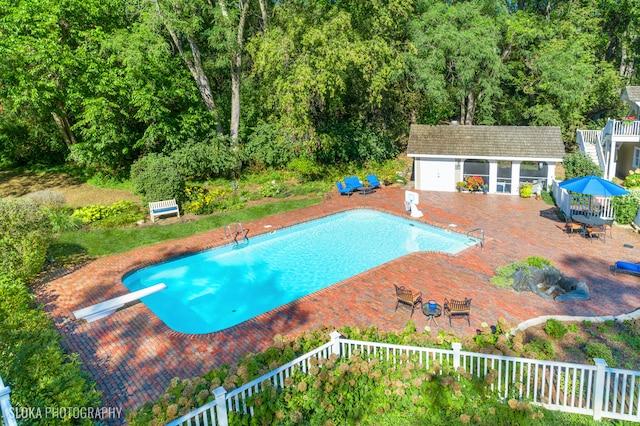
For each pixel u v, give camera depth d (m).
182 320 14.02
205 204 24.00
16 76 23.53
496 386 9.02
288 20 27.22
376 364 9.29
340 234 21.66
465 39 29.94
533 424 7.99
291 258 18.91
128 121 29.06
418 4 33.97
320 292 14.80
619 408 8.64
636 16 37.88
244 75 35.56
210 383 8.73
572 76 31.33
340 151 33.28
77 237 20.09
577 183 17.72
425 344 9.99
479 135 27.27
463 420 8.00
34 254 15.73
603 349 10.27
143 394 9.79
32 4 23.55
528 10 41.81
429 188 28.12
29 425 7.51
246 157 30.78
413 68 32.09
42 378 8.65
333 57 24.92
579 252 17.34
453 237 20.48
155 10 25.31
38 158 32.00
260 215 23.83
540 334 11.64
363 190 27.31
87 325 13.09
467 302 12.20
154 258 18.28
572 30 34.41
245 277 17.17
